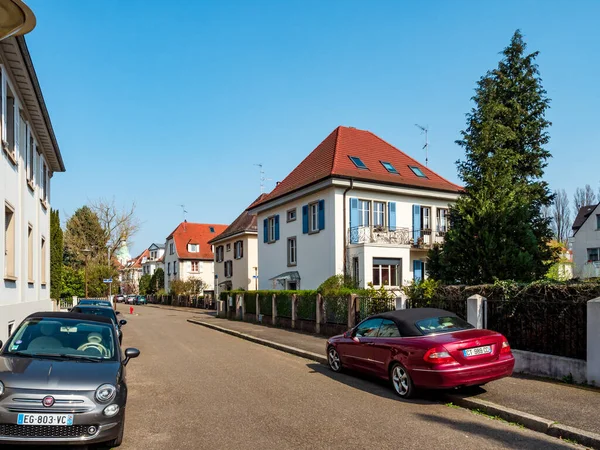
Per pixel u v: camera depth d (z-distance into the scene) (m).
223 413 7.25
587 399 7.50
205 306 51.12
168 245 70.69
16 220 13.99
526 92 23.81
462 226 15.59
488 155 18.94
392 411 7.37
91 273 53.03
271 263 31.05
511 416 6.82
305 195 27.12
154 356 13.75
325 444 5.78
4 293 12.38
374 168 27.09
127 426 6.57
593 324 8.29
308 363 12.37
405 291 13.52
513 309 9.93
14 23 8.22
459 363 7.59
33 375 5.57
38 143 18.38
